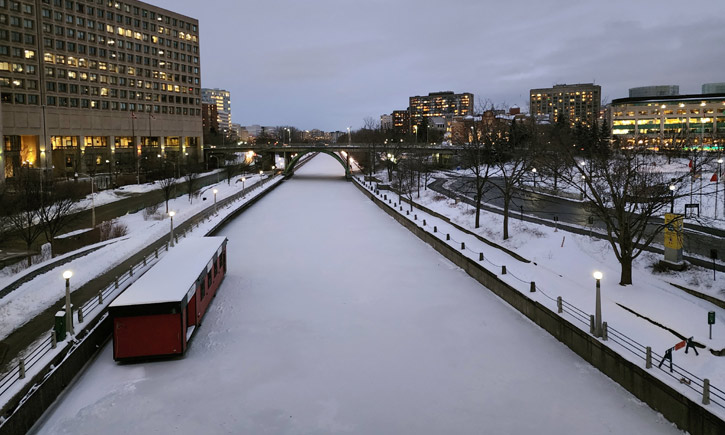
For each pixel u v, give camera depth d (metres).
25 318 23.09
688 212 41.44
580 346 20.12
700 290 22.94
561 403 16.86
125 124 116.06
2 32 89.81
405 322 24.25
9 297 25.47
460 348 21.27
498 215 45.62
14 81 91.62
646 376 16.30
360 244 42.56
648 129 136.38
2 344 20.20
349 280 31.39
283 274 32.75
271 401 17.09
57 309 24.28
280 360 20.16
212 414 16.25
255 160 163.00
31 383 15.59
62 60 100.81
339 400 17.22
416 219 49.66
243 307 26.31
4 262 37.00
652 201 25.52
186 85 133.62
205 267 24.94
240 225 52.78
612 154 55.91
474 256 33.22
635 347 17.97
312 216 59.25
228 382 18.31
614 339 18.88
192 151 135.25
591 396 17.19
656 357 17.19
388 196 73.25
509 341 21.89
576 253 30.52
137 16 118.44
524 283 26.72
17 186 65.69
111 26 111.88
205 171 125.88
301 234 47.41
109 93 111.75
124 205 67.44
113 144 112.75
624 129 139.12
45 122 96.38
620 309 21.72
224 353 20.70
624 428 15.27
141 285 21.31
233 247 41.38
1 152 78.38
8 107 90.75
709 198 46.25
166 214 60.16
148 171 96.81
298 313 25.47
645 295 22.73
